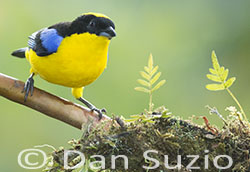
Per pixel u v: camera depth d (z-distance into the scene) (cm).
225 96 1277
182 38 1391
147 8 1460
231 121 609
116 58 1387
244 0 1332
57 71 790
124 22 1449
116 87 1331
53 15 1445
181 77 1334
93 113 655
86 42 779
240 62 1310
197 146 579
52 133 1264
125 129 575
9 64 1334
